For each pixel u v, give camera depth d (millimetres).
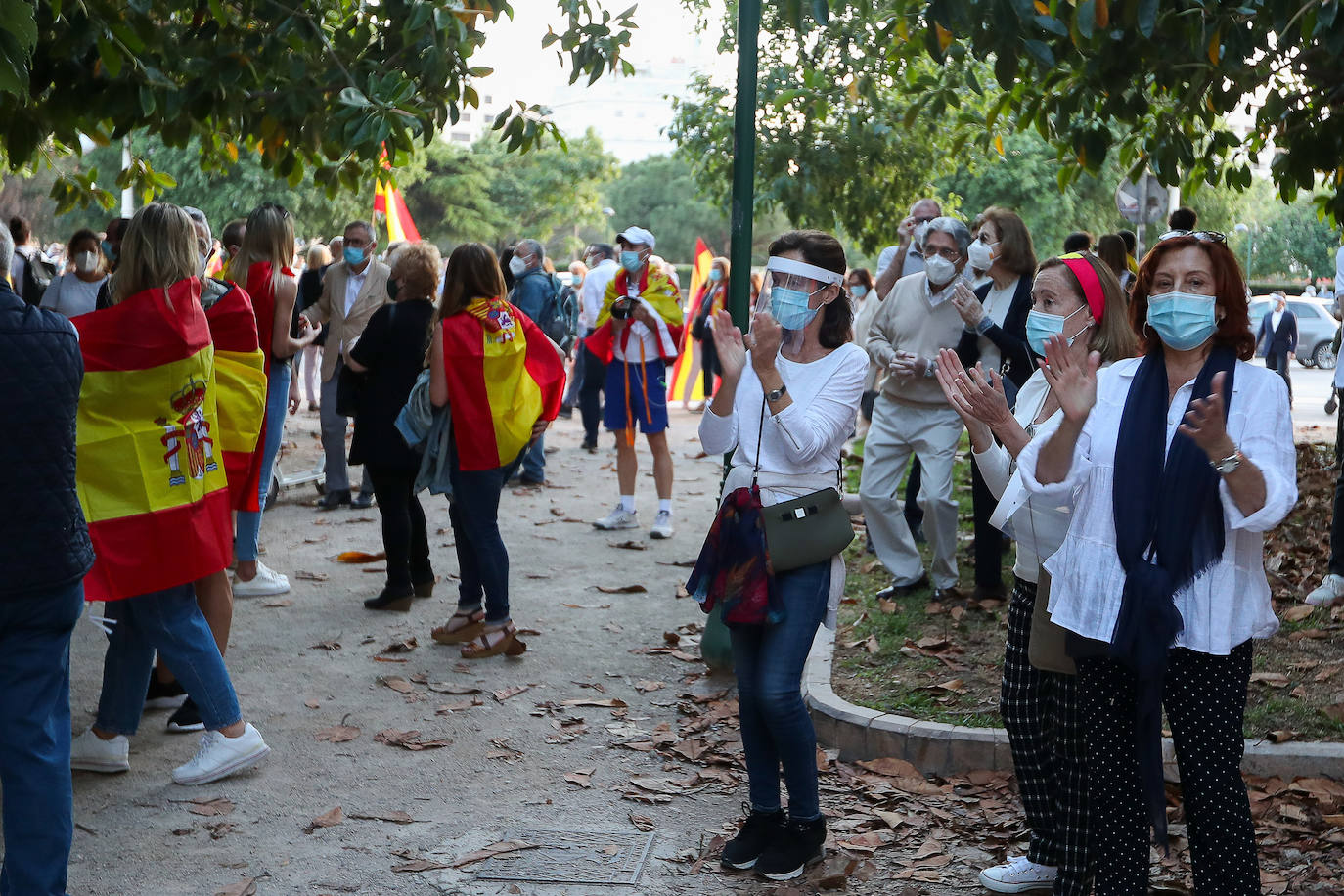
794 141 13328
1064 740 3627
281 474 10234
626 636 6730
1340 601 6312
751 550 3891
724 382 3949
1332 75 6320
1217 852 3020
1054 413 3234
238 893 3877
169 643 4633
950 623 6426
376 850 4223
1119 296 3529
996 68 4973
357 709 5566
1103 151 6316
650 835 4375
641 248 8883
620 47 6145
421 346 6691
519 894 3932
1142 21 4785
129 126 5660
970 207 29172
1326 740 4738
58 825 3371
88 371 4328
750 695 4047
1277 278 62406
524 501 10383
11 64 3121
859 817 4480
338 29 6258
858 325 8992
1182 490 2975
